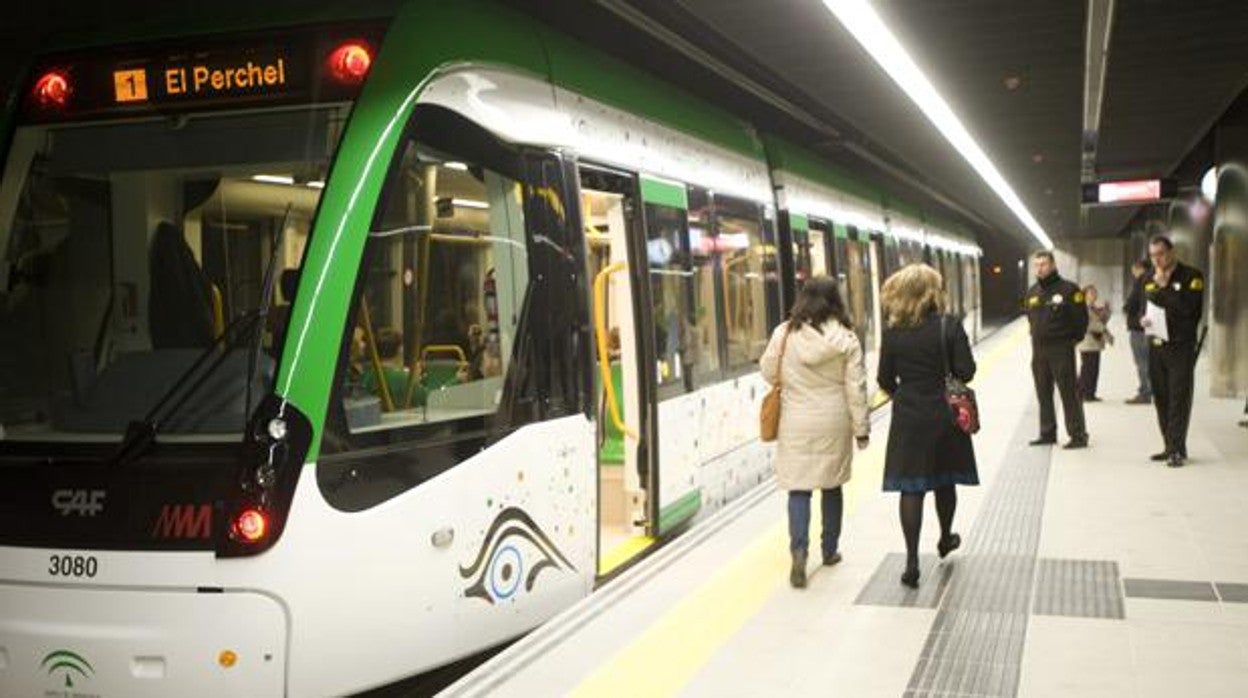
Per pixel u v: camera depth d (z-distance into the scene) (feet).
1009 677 15.16
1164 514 25.45
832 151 60.03
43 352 16.28
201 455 14.88
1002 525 24.56
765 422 20.03
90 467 15.19
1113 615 17.90
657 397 23.58
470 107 17.49
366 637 15.14
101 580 14.70
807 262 36.86
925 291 19.57
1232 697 14.37
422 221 16.34
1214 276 49.08
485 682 15.01
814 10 29.04
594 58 22.90
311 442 14.66
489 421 17.40
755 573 20.56
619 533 24.23
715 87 44.11
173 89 16.56
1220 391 49.24
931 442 19.40
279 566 14.34
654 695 14.58
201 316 15.85
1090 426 40.55
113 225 16.42
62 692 14.82
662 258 24.39
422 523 15.93
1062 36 32.32
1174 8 29.86
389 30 16.25
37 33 24.00
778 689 14.82
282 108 16.12
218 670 14.29
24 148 16.98
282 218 15.71
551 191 19.39
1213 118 49.85
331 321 15.01
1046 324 35.24
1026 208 110.32
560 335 19.13
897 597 19.02
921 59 34.99
